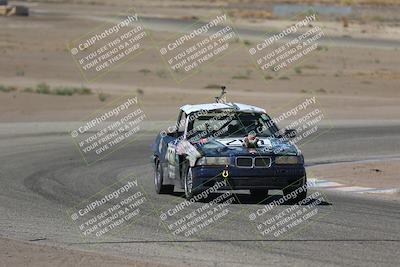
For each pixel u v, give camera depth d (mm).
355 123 106250
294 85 155375
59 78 161500
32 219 42812
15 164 69875
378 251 34000
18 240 36781
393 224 40562
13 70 171375
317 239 36750
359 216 43000
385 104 130250
